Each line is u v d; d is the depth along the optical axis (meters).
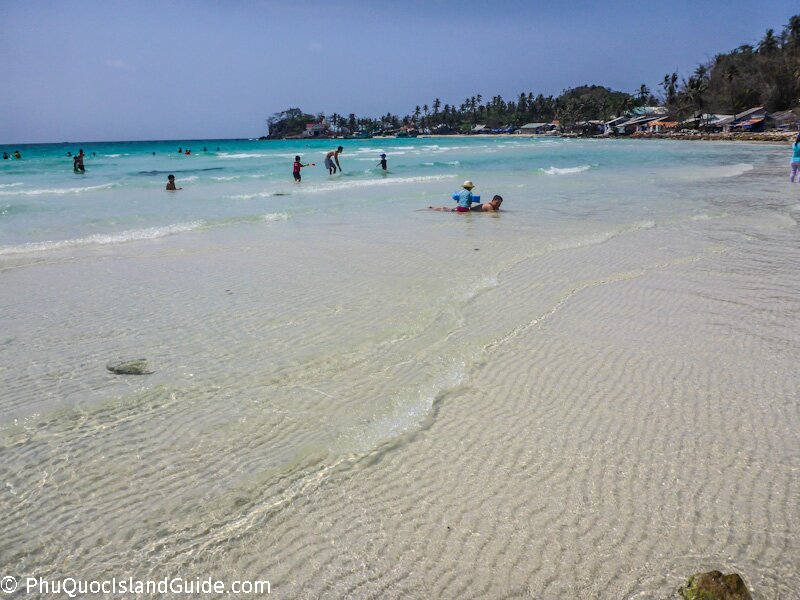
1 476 3.76
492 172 27.91
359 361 5.52
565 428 4.37
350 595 2.87
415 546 3.19
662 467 3.86
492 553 3.13
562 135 146.75
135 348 5.80
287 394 4.88
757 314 6.76
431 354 5.69
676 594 2.86
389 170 30.31
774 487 3.64
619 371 5.30
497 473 3.83
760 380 5.09
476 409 4.68
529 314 6.80
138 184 23.05
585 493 3.61
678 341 5.98
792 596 2.85
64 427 4.34
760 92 99.75
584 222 12.86
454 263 9.16
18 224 13.05
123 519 3.39
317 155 50.28
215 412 4.58
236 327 6.38
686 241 10.64
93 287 7.93
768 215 13.40
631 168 29.91
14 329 6.30
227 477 3.78
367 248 10.30
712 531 3.28
